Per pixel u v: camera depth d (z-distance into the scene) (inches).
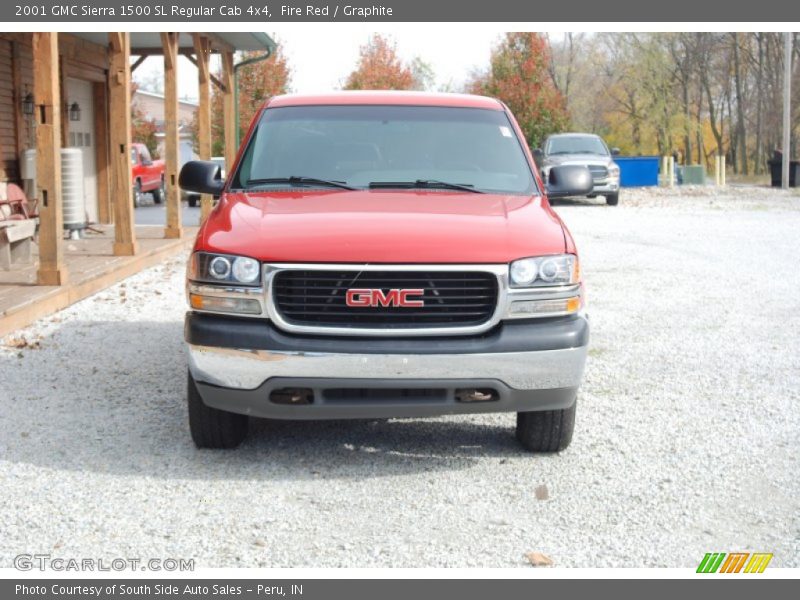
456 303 177.2
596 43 2513.5
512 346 176.2
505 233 183.8
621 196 1221.1
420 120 235.5
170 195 565.3
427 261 174.9
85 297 384.5
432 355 173.5
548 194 232.1
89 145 676.1
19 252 415.5
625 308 376.5
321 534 159.3
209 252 181.0
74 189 542.0
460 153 227.0
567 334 179.6
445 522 164.9
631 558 151.0
